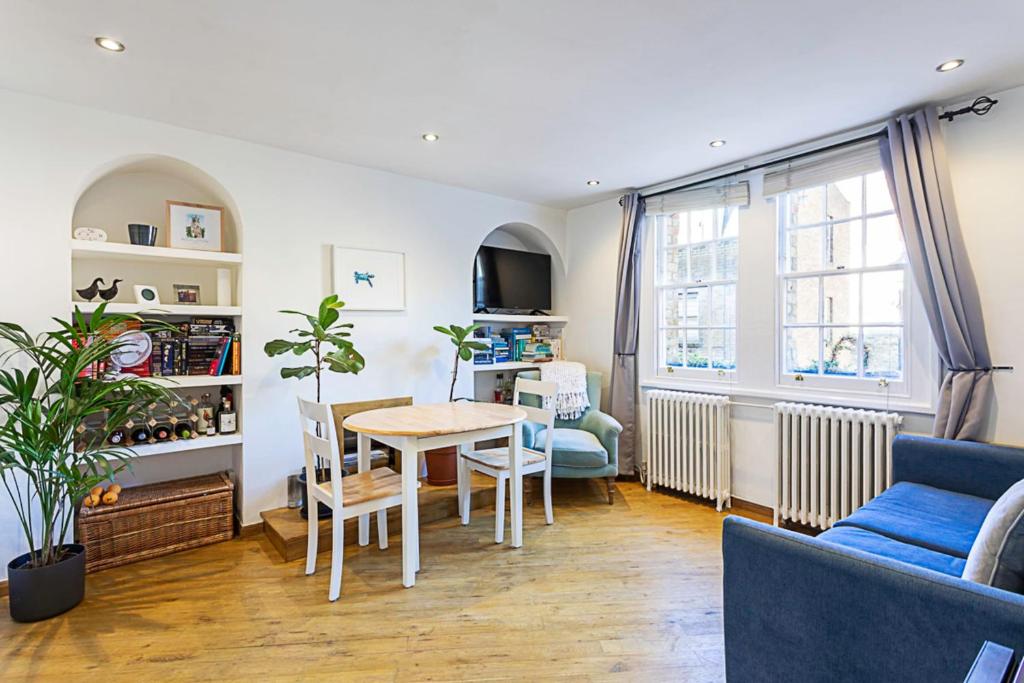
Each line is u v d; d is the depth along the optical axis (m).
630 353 3.99
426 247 3.75
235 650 1.87
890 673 1.12
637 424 4.06
